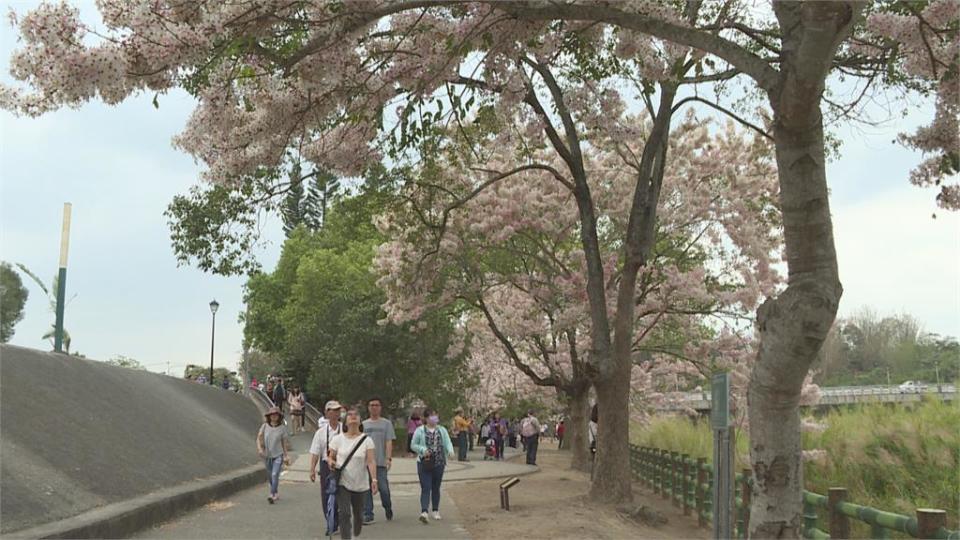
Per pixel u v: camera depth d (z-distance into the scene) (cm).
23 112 754
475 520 1301
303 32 891
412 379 3428
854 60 1185
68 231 1995
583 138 1833
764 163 2091
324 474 1185
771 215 2142
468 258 2056
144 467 1352
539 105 1495
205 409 2506
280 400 3706
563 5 834
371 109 1027
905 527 627
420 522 1281
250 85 946
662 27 800
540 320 2572
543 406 4209
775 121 700
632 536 1203
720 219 2100
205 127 962
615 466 1481
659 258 2238
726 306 2102
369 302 3431
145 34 745
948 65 936
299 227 4853
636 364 2948
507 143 1470
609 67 1273
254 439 2577
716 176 2120
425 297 2108
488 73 1081
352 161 1140
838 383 6556
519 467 2658
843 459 1449
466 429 3069
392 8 854
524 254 2166
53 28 701
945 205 966
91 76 715
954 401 1504
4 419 1157
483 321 3262
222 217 1191
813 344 654
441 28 983
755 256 2062
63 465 1128
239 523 1198
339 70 903
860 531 1130
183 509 1266
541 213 2134
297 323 3788
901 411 1502
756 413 683
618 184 2173
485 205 2058
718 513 727
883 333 6812
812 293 654
